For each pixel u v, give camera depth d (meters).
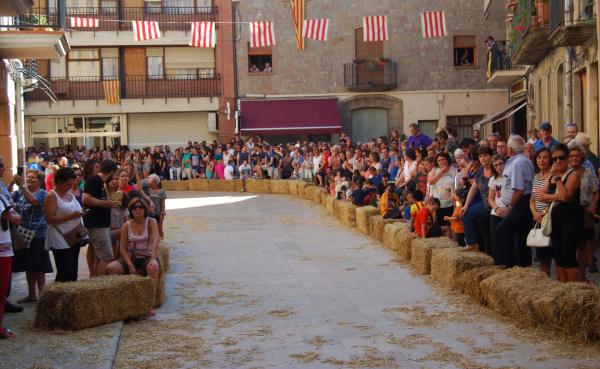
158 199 13.95
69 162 31.08
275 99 36.97
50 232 10.15
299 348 8.10
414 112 36.62
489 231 11.34
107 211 10.69
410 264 13.10
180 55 37.78
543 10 18.66
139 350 8.16
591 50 16.34
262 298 10.87
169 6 37.62
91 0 37.31
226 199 28.39
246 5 36.94
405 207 15.72
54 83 37.41
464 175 12.67
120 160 32.38
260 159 32.12
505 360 7.34
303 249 15.69
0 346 8.16
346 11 36.59
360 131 36.94
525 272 9.10
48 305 8.85
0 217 8.57
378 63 36.28
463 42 36.47
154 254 10.38
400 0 36.38
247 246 16.42
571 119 18.53
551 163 9.95
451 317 9.20
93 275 11.25
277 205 25.50
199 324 9.35
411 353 7.75
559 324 7.92
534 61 23.39
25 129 37.56
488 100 36.47
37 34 15.65
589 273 11.15
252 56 37.50
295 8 22.75
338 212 20.55
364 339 8.38
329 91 36.88
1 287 8.54
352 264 13.58
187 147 34.66
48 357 7.69
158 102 37.47
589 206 10.41
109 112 37.62
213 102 37.34
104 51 37.72
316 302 10.48
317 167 28.81
